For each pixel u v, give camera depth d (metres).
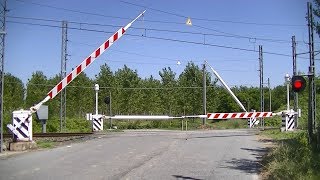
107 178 10.77
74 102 46.50
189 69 47.81
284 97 70.00
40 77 50.81
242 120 47.59
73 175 11.19
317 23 16.48
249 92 69.56
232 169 12.19
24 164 13.12
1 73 16.58
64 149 17.09
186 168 12.35
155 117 28.78
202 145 18.52
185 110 46.44
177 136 23.25
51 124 35.22
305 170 9.84
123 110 47.12
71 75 20.31
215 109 47.28
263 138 21.98
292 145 13.58
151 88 47.62
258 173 11.55
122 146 18.12
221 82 40.41
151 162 13.52
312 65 17.55
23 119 17.38
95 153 15.80
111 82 47.53
